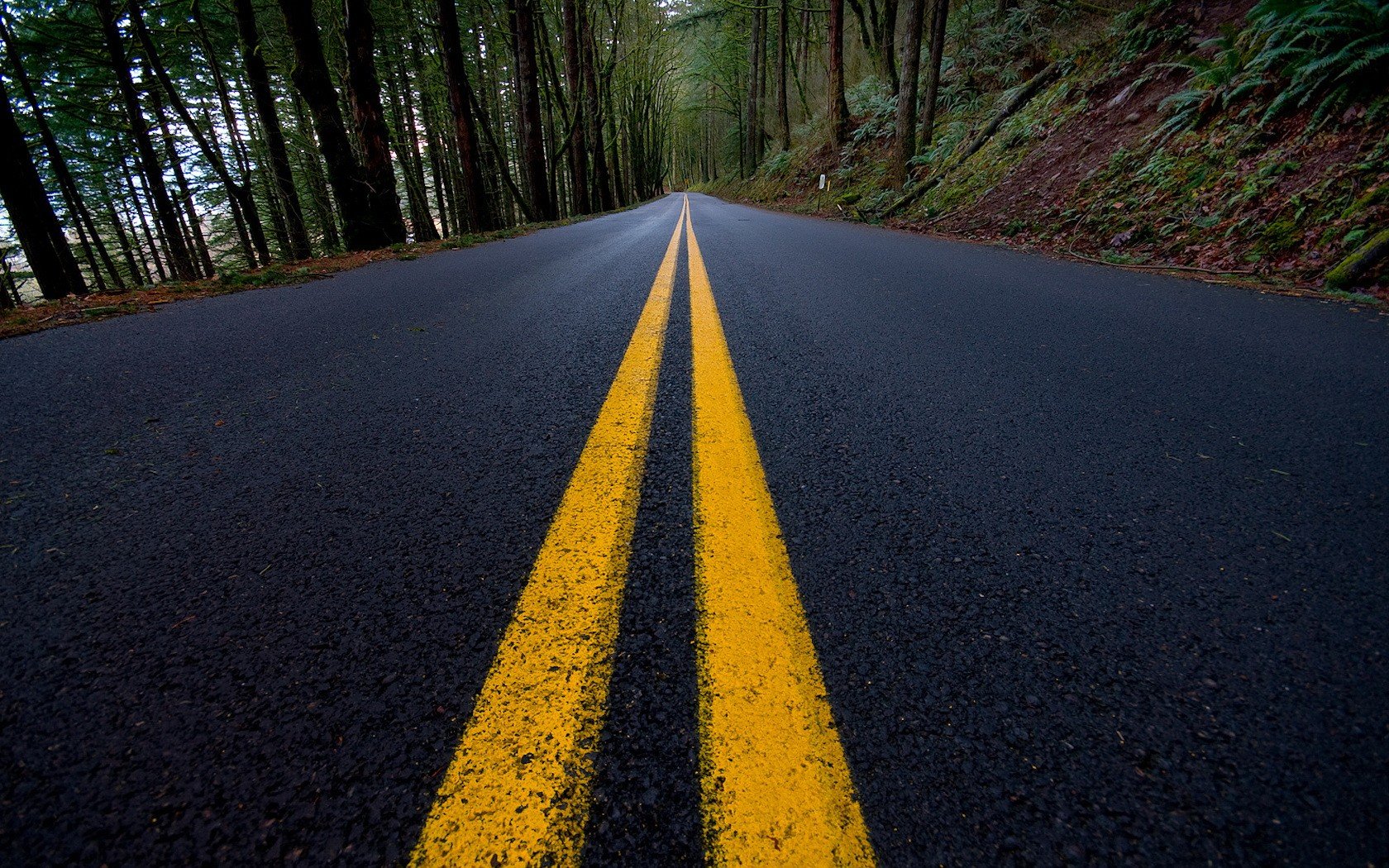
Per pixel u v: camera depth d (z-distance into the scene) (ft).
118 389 7.11
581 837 2.12
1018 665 2.88
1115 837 2.12
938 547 3.83
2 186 22.47
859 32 82.02
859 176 55.16
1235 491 4.58
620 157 132.98
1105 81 28.14
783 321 10.42
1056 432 5.70
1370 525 4.09
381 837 2.12
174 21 38.29
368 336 9.66
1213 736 2.50
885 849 2.08
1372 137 14.34
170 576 3.54
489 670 2.81
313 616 3.19
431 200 95.76
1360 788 2.28
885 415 6.11
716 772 2.34
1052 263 18.21
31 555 3.77
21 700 2.63
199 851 2.06
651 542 3.84
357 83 29.73
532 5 55.62
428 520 4.15
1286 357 8.18
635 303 12.16
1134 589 3.44
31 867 1.98
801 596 3.33
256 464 5.08
